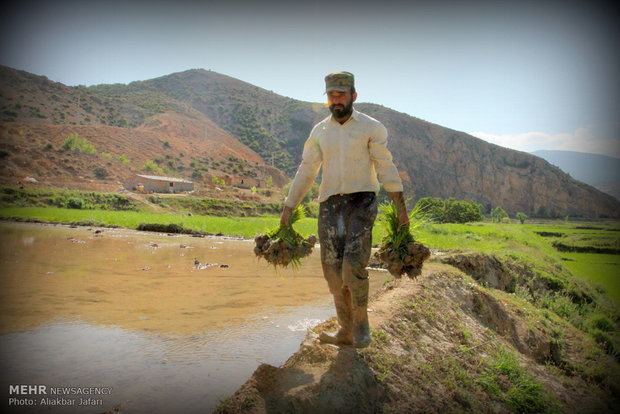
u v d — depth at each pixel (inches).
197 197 2701.8
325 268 139.9
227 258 521.0
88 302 242.2
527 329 305.1
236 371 149.9
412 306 227.5
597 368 284.2
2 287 274.1
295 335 199.5
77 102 5211.6
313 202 2330.2
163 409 116.8
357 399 124.1
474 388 175.0
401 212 138.6
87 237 732.7
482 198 6560.0
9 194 1772.9
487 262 435.8
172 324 206.4
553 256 817.5
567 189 6643.7
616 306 492.7
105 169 3341.5
